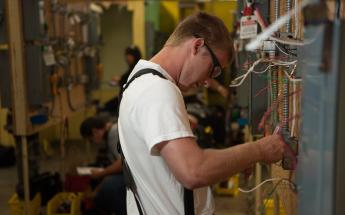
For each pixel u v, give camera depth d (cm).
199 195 120
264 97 163
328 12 62
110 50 634
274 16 153
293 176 111
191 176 96
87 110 519
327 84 62
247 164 103
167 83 107
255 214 249
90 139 368
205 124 431
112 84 599
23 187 306
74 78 421
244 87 218
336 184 64
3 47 284
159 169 110
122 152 121
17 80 283
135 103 107
